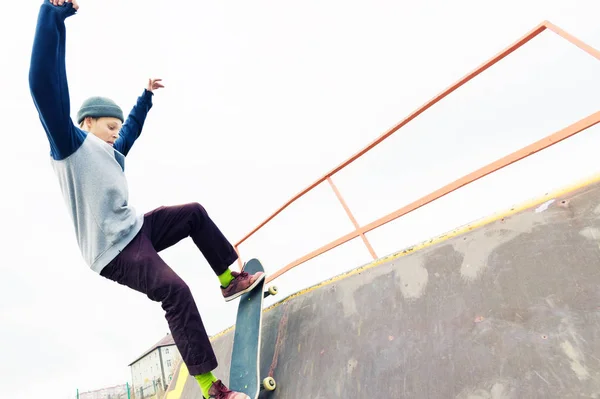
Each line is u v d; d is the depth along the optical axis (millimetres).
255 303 2301
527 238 1388
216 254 2178
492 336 1271
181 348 1637
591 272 1133
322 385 1834
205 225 2141
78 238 1767
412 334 1576
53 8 1407
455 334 1400
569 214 1296
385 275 1978
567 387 998
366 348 1747
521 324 1220
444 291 1581
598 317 1045
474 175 1998
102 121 1905
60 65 1441
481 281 1453
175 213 2055
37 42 1356
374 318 1845
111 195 1695
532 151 1707
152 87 2549
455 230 1738
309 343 2158
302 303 2541
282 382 2127
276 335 2553
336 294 2256
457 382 1270
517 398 1076
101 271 1735
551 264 1255
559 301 1166
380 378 1562
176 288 1630
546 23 1879
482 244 1553
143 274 1660
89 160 1653
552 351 1090
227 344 3271
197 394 3164
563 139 1569
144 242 1763
